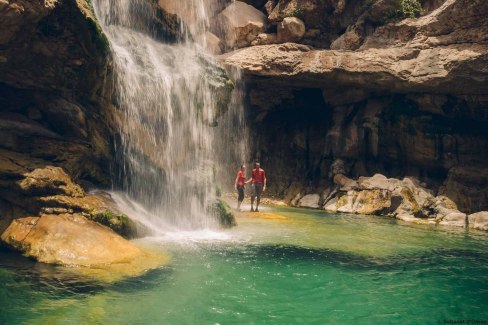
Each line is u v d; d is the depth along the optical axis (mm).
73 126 8242
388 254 8258
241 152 22953
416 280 6297
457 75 15695
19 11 5910
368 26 18609
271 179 22078
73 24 7246
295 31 19531
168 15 12797
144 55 10570
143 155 9906
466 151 18031
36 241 5973
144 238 8039
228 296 5062
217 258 6938
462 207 16422
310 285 5750
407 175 19047
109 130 9195
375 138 19578
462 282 6266
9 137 7289
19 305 4234
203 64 12234
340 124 20625
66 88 8211
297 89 21406
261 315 4516
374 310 4879
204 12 19750
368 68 17234
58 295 4590
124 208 8320
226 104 12531
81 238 6191
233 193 21422
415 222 14656
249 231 10227
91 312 4195
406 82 16859
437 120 18391
